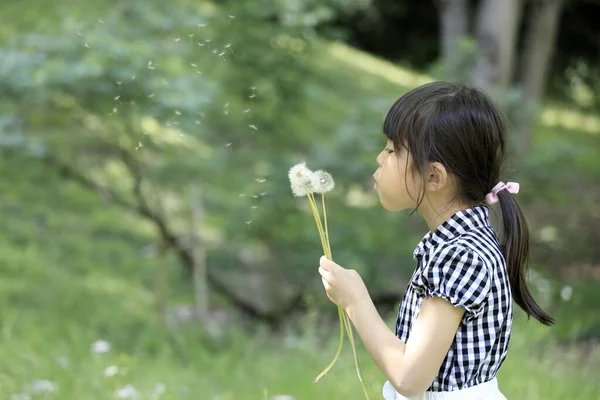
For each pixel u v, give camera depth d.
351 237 6.96
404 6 14.24
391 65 11.74
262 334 6.26
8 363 4.02
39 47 5.90
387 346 1.61
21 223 8.10
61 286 6.80
